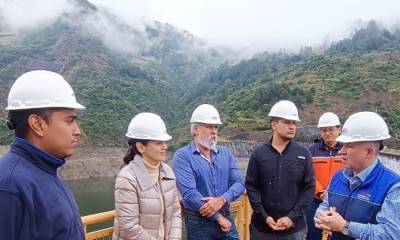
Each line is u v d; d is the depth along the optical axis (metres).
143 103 110.81
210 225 4.45
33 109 2.13
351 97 76.81
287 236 4.70
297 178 4.79
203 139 4.64
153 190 3.74
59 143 2.19
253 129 69.31
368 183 3.04
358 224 2.92
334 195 3.28
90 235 3.75
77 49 139.00
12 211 1.93
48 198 2.06
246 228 6.00
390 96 75.62
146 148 3.78
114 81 115.56
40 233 2.01
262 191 4.86
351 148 3.05
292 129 4.85
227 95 110.62
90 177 74.56
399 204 2.82
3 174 1.97
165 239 3.81
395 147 46.25
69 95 2.25
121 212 3.59
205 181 4.55
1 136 62.91
